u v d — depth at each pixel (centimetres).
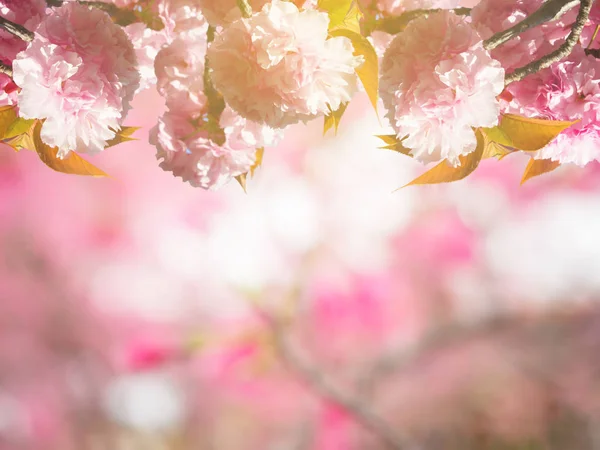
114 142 54
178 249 175
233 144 53
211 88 53
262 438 182
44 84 50
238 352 152
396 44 51
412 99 51
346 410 159
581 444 179
